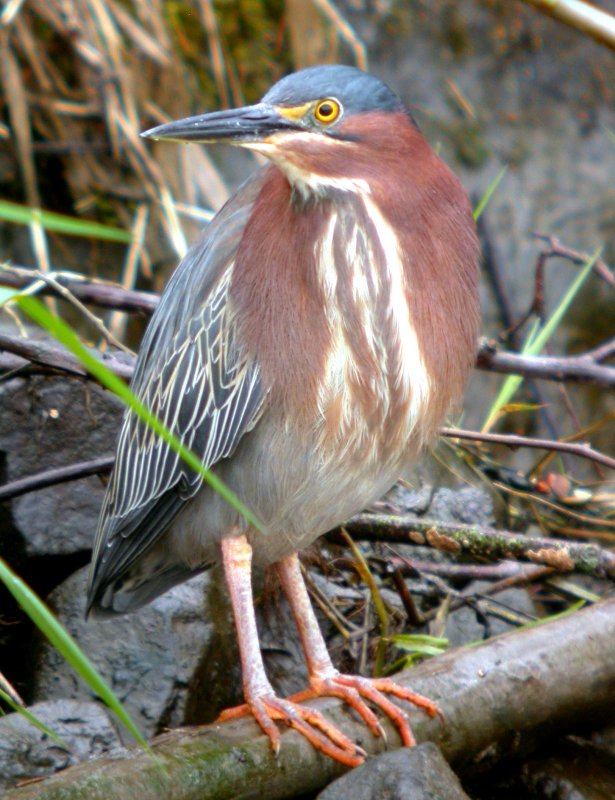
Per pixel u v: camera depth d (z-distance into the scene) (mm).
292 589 6590
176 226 10789
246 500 6285
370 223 5961
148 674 6859
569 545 7223
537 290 9211
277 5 12492
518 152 13930
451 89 13773
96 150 11602
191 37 12156
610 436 13820
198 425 6328
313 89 5938
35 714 6164
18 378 7605
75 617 7152
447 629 7969
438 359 6121
